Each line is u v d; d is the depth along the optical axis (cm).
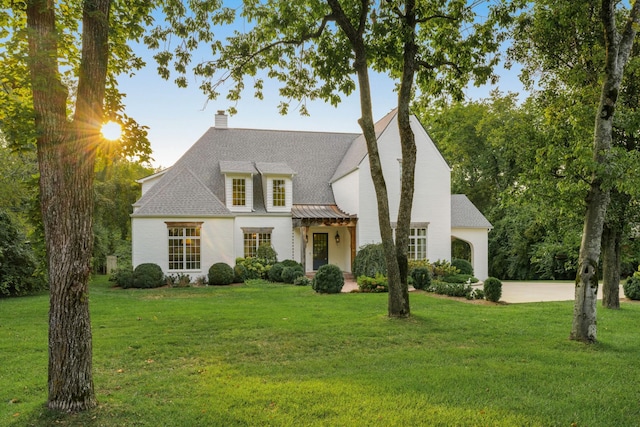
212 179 2395
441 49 1175
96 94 486
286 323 970
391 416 467
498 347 772
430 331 901
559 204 962
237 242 2302
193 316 1064
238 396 525
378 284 1653
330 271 1587
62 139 465
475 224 2489
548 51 1137
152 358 704
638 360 687
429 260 2361
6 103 501
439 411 481
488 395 530
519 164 1238
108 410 480
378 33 1074
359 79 1042
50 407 475
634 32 814
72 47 654
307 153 2698
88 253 482
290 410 484
